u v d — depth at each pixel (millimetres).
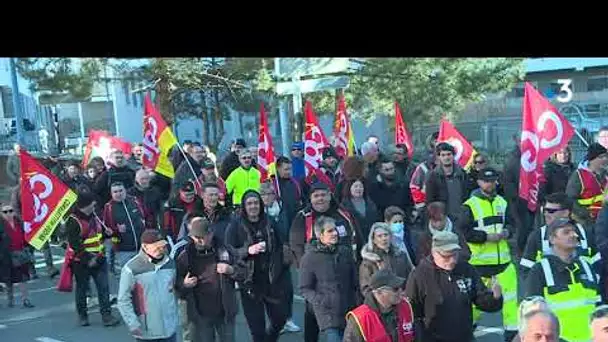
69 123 40500
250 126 30250
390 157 11016
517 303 5703
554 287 5223
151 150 11133
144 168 11016
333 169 11492
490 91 19312
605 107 23578
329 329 6320
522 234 10102
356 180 8141
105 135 16141
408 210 9555
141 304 6031
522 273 5980
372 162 9773
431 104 18953
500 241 7238
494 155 19188
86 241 8898
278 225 8242
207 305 6500
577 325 5191
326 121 27500
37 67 18031
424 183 9250
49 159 14523
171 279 6191
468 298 5531
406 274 6352
